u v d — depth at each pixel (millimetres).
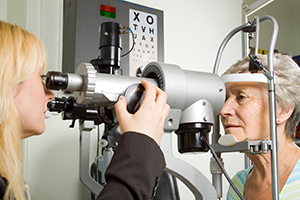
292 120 897
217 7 2160
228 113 919
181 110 748
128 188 570
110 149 1072
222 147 850
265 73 808
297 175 844
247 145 777
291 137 905
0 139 659
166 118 726
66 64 1532
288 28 2361
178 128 797
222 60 2137
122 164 586
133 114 690
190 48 1998
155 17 1751
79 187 1555
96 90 676
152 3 1870
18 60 693
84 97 672
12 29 727
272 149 779
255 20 917
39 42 774
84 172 899
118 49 883
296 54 2361
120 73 885
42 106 783
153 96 660
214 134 1001
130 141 603
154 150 608
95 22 1517
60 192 1501
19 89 729
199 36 2049
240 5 2275
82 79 681
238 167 2098
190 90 745
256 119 887
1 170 650
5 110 660
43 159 1479
